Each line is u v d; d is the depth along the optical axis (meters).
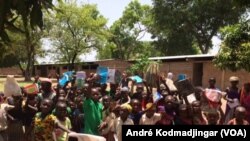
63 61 49.41
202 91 8.23
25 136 7.61
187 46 52.16
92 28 48.09
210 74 29.06
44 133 6.25
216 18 48.66
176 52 52.88
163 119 7.15
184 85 8.48
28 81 45.12
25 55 48.22
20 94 7.90
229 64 13.95
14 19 3.75
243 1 12.08
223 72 27.25
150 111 7.09
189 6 49.28
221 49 14.09
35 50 46.34
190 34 51.22
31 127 7.26
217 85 28.12
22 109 7.88
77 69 50.00
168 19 48.97
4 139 7.67
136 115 7.26
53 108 7.42
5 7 3.58
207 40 51.12
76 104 8.34
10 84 7.87
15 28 3.79
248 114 8.24
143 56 30.70
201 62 30.31
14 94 7.84
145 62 30.03
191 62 31.59
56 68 54.78
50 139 6.25
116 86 10.43
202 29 50.41
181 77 11.88
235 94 8.54
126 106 6.82
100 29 49.09
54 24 45.59
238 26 13.90
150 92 9.10
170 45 52.53
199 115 7.20
